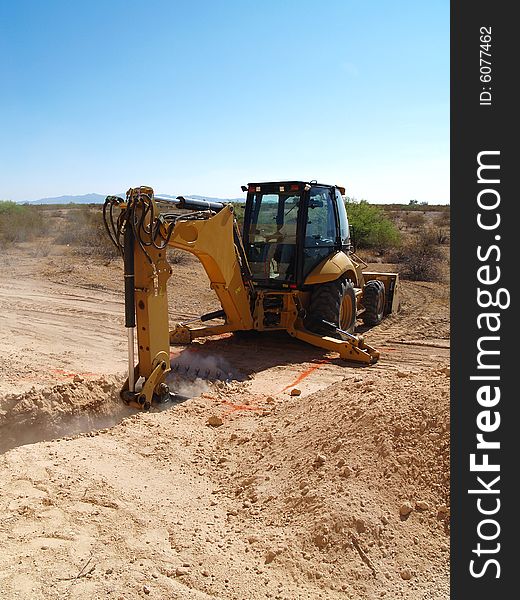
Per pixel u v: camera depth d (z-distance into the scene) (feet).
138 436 17.33
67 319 38.24
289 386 24.40
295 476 14.32
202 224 23.57
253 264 31.14
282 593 10.19
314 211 31.24
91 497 12.76
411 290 54.29
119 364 27.50
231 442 17.56
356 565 11.08
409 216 151.53
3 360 26.86
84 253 68.08
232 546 11.59
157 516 12.46
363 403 16.17
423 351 31.55
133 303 19.10
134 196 18.53
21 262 62.59
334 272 30.27
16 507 12.09
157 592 9.69
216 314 31.73
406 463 13.51
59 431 18.75
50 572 9.89
